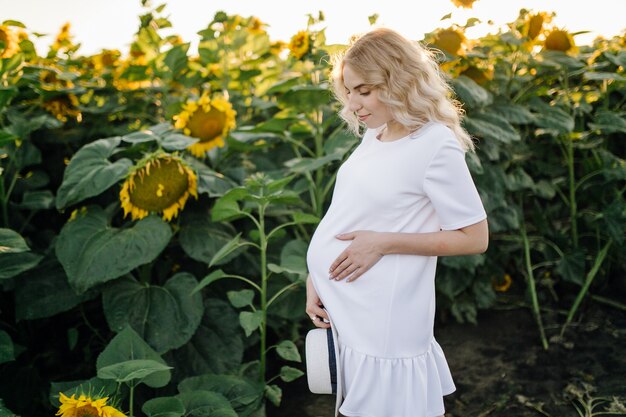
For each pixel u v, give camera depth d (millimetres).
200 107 2840
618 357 2930
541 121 3174
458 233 1601
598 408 2561
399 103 1589
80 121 3381
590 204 3637
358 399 1674
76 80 3516
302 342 3117
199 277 2863
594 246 3627
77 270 2316
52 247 2654
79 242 2406
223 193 2637
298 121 3035
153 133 2633
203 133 2867
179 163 2418
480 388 2775
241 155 3348
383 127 1766
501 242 3623
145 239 2352
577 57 3418
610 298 3500
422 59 1634
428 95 1613
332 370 1717
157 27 3547
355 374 1671
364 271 1639
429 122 1628
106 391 1891
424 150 1586
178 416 1846
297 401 2715
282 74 4195
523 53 3293
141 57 3666
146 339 2311
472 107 3119
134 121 3510
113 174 2422
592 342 3086
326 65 3176
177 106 3178
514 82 3502
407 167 1600
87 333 2883
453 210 1580
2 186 2740
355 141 2852
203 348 2490
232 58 4309
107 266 2281
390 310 1636
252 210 2945
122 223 2893
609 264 3561
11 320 2746
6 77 3102
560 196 3812
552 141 3643
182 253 2896
